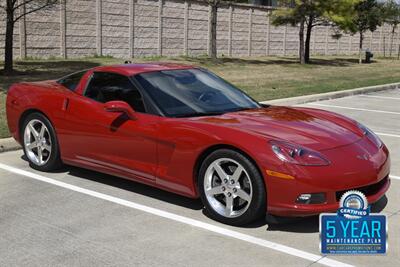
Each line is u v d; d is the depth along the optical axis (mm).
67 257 4035
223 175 4656
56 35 23594
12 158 7051
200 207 5176
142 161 5258
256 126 4754
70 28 24172
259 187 4414
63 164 6402
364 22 35250
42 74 17719
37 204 5250
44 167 6336
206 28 31984
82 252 4129
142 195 5543
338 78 21031
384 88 17391
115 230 4586
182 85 5656
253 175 4418
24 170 6457
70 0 23938
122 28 26734
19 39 22094
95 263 3930
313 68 27859
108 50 26219
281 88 15992
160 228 4633
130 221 4801
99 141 5605
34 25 22578
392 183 6098
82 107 5770
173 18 29656
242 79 19281
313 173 4238
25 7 21734
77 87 6043
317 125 4988
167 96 5402
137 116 5270
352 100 14289
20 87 6625
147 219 4852
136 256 4055
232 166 4645
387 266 3902
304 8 29984
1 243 4305
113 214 4980
